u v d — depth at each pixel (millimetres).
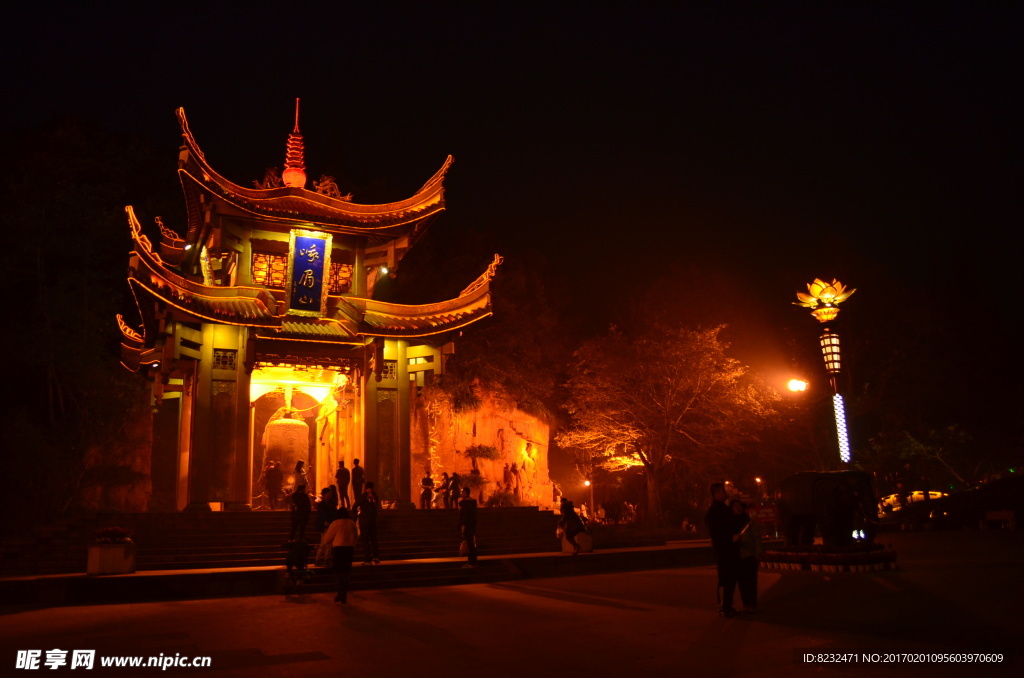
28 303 32469
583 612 11961
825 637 9289
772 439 45375
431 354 28922
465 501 19000
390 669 8062
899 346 45281
